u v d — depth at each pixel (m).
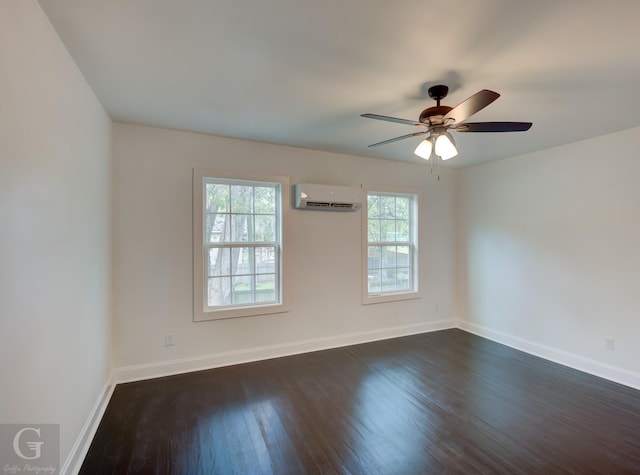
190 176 3.29
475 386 3.00
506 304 4.19
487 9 1.46
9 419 1.22
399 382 3.08
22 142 1.32
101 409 2.49
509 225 4.16
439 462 1.99
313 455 2.05
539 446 2.14
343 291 4.10
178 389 2.91
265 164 3.63
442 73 2.04
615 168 3.14
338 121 2.93
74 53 1.83
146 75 2.10
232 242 3.57
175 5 1.44
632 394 2.85
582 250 3.40
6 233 1.20
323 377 3.18
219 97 2.43
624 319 3.08
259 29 1.62
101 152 2.58
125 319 3.05
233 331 3.50
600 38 1.67
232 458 2.02
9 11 1.21
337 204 3.90
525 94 2.32
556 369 3.39
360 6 1.45
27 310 1.36
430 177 4.72
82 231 2.08
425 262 4.68
